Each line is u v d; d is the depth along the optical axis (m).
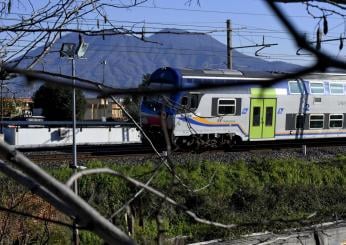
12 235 10.80
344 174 26.30
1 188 12.40
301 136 36.97
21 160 2.25
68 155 26.64
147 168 21.25
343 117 39.03
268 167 24.48
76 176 2.59
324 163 26.86
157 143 31.44
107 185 18.00
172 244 16.31
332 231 15.05
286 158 27.77
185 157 25.86
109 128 35.31
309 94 36.97
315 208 20.55
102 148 31.17
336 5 2.24
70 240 12.35
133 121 4.05
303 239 10.45
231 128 33.50
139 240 13.68
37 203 12.19
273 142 38.25
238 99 33.62
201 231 17.36
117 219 3.58
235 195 20.75
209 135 32.66
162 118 3.37
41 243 10.72
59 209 2.56
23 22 4.12
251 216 19.14
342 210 19.81
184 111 4.93
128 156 26.25
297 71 1.58
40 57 4.03
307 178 24.98
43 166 22.39
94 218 2.30
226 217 18.30
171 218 17.52
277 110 35.59
